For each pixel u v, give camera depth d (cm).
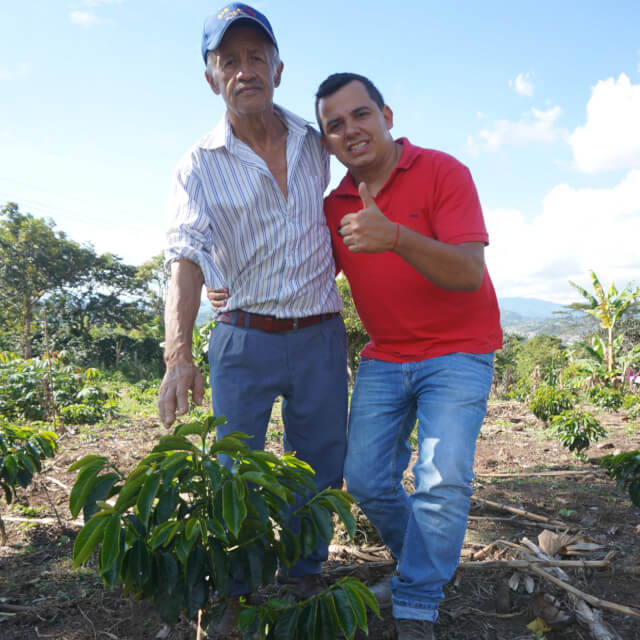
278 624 153
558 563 260
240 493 143
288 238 217
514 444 659
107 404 991
